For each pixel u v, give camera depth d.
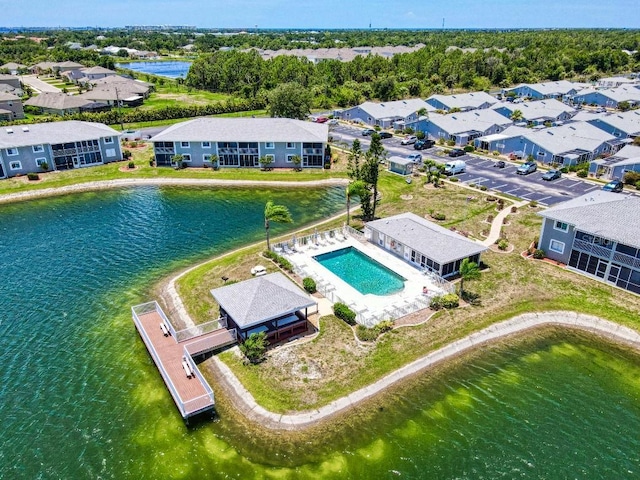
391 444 29.70
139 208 69.94
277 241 57.28
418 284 46.69
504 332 40.28
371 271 49.88
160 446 29.72
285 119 91.31
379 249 54.47
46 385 34.75
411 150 98.31
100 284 48.44
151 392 34.16
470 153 96.12
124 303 45.09
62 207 70.62
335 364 35.97
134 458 28.92
